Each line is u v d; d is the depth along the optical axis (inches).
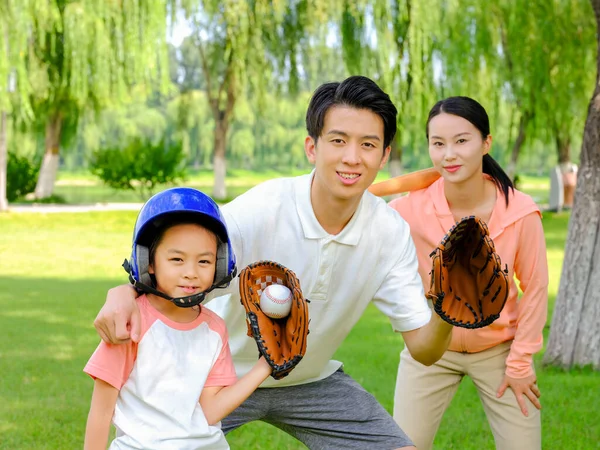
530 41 765.9
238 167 2721.5
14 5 730.2
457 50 747.4
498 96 801.6
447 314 96.0
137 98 1295.5
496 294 94.3
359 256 113.7
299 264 112.6
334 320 116.1
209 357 93.5
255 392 118.0
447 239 92.4
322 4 789.2
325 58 900.6
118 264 562.9
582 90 812.6
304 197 111.3
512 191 137.9
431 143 136.1
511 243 136.1
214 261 92.0
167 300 93.7
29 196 1315.2
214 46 1200.8
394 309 115.6
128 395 90.7
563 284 259.8
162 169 1168.2
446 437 187.3
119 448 89.7
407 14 756.0
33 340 300.5
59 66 945.5
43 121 1175.0
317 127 102.0
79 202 1240.2
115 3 770.8
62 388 230.4
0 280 474.6
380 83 805.9
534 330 133.9
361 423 118.2
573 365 256.1
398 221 117.3
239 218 111.0
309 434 121.4
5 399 217.9
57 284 459.5
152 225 91.1
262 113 933.2
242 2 792.9
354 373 248.2
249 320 90.8
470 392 229.3
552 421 199.0
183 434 89.0
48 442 181.0
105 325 88.8
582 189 255.3
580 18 775.7
